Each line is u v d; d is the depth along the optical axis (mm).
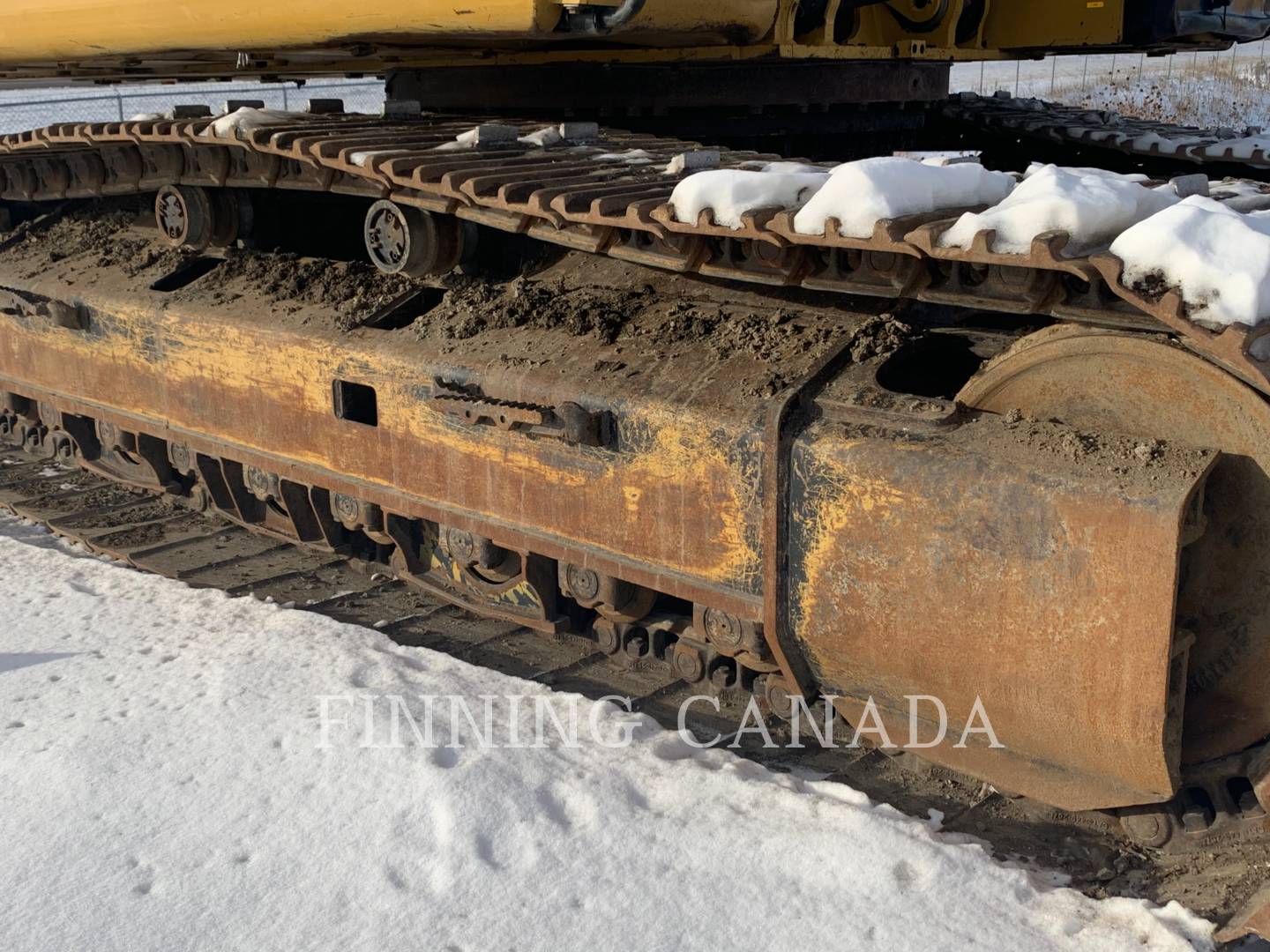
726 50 5375
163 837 3770
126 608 5531
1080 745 3629
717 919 3396
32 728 4410
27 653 5070
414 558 5723
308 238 6656
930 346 4199
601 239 4406
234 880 3576
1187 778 3729
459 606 5508
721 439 4102
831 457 3885
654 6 4582
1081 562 3424
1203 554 3555
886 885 3494
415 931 3363
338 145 4996
